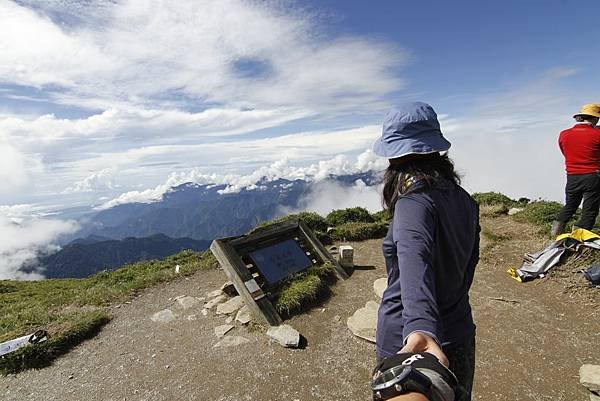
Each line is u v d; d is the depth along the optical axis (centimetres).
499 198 1277
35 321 702
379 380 130
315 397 448
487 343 516
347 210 1247
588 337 512
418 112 185
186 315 695
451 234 179
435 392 122
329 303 677
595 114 723
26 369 562
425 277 156
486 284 696
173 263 1140
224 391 471
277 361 522
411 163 186
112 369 545
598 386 409
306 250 823
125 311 746
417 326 145
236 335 596
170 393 479
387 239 190
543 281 676
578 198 754
